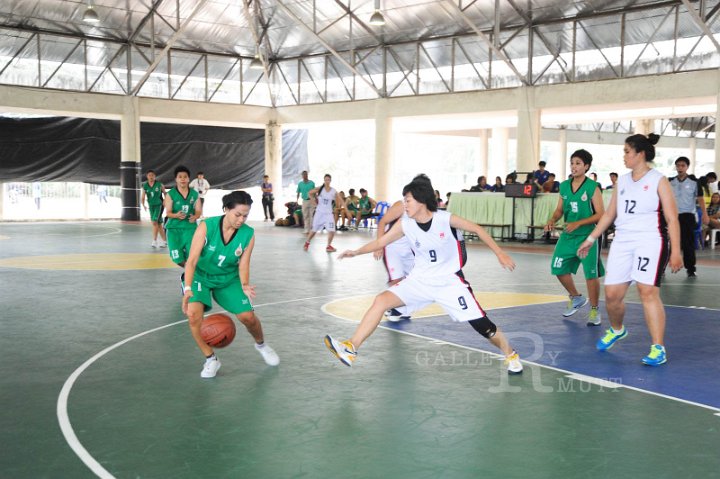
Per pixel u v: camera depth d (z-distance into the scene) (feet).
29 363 19.29
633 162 19.61
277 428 14.16
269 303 29.60
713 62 67.46
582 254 21.99
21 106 82.43
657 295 19.62
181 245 31.65
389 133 90.17
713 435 13.80
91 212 103.81
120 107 88.79
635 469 12.07
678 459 12.54
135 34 87.40
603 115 92.12
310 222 72.84
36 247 55.26
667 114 90.43
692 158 132.16
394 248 26.07
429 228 17.28
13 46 81.71
